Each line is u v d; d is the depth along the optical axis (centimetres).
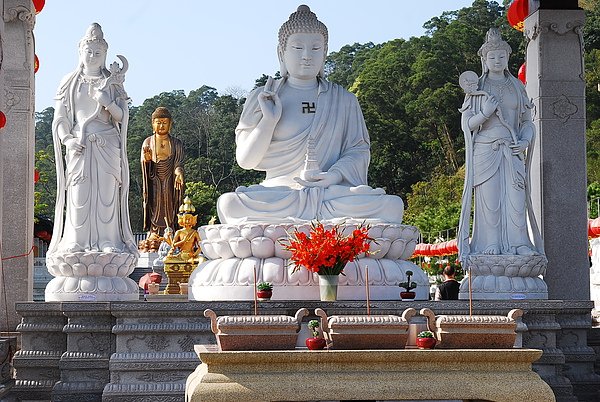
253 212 1345
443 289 1609
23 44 1545
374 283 1287
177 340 1184
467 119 1442
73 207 1352
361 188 1365
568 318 1327
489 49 1459
